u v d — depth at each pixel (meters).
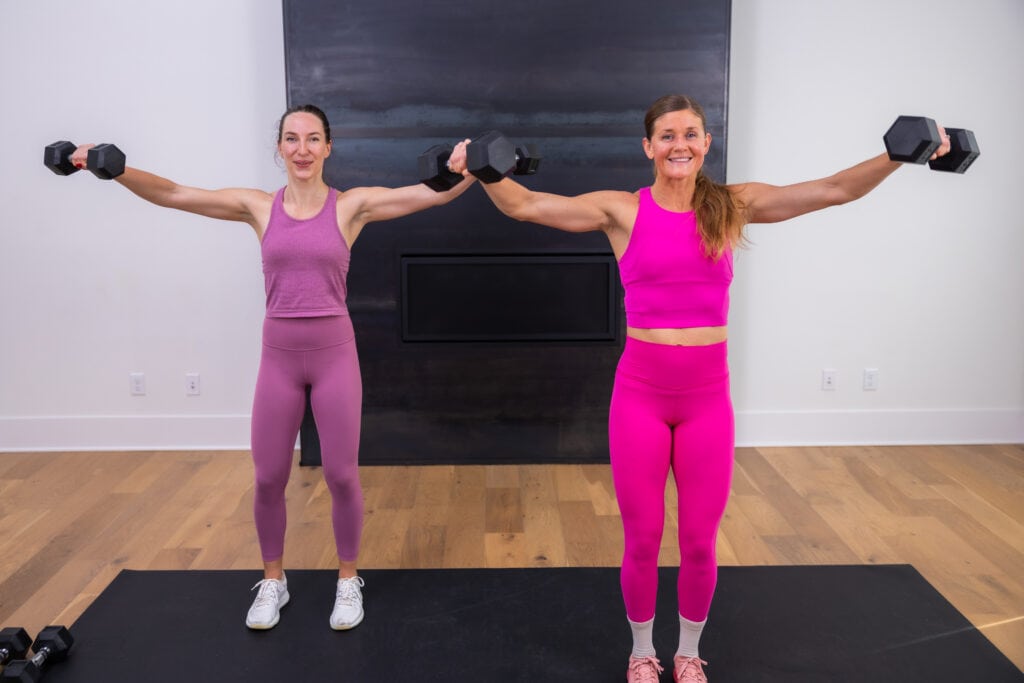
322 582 2.76
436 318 3.86
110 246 4.02
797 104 3.96
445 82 3.69
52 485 3.66
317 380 2.40
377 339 3.88
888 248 4.08
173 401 4.15
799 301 4.12
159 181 2.36
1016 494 3.52
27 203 3.98
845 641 2.38
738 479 3.71
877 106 3.96
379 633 2.44
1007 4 3.89
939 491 3.56
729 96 3.83
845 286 4.11
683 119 1.90
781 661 2.28
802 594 2.65
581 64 3.68
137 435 4.16
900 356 4.17
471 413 3.93
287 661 2.30
